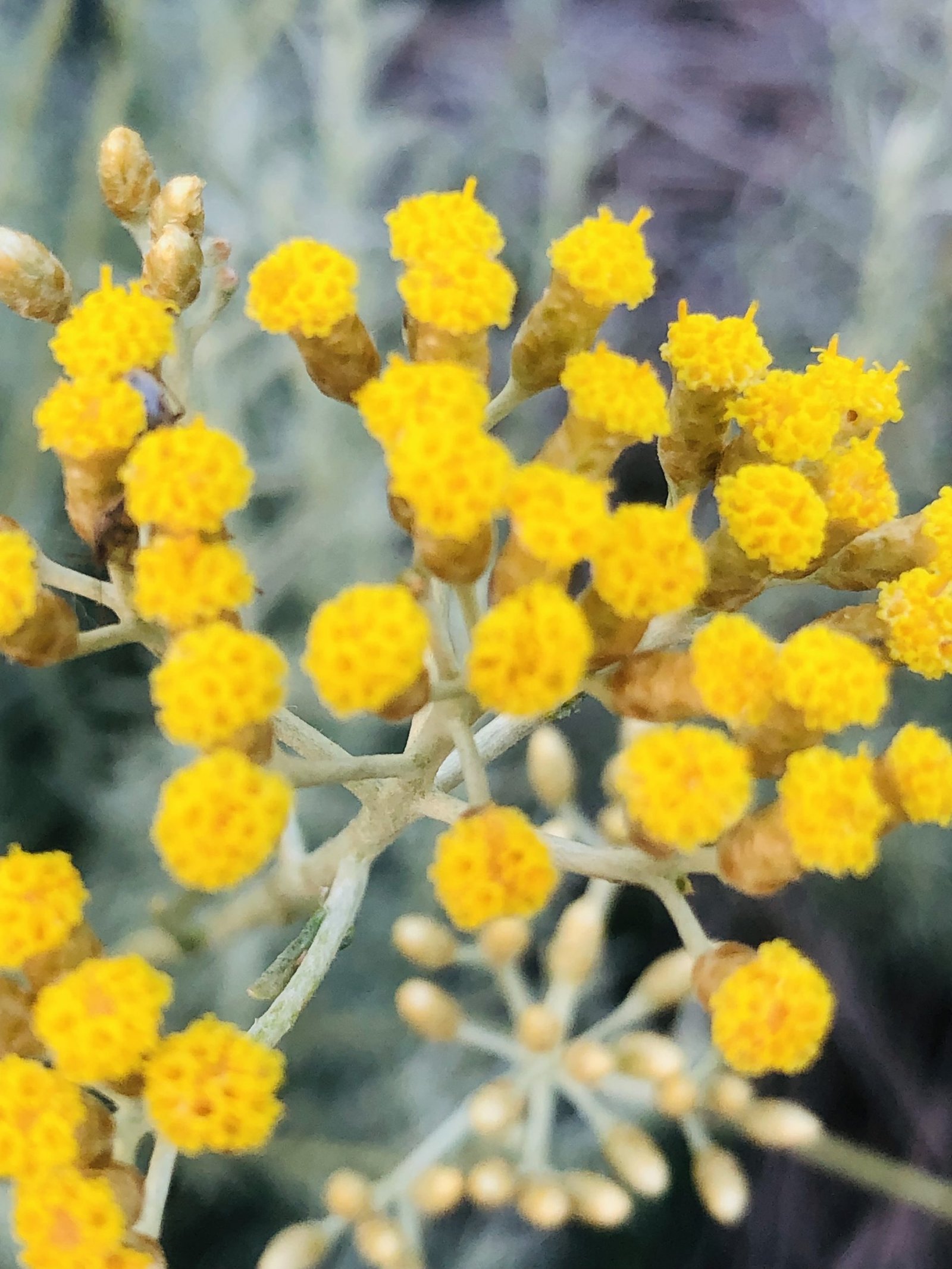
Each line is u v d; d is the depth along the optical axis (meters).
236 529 0.12
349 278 0.07
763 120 0.18
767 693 0.07
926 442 0.13
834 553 0.07
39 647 0.07
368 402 0.06
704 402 0.07
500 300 0.07
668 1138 0.13
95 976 0.06
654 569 0.07
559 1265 0.12
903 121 0.13
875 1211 0.13
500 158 0.16
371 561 0.13
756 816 0.07
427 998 0.09
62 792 0.13
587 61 0.18
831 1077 0.14
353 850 0.07
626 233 0.07
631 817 0.07
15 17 0.14
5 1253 0.09
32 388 0.12
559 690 0.06
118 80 0.11
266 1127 0.06
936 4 0.14
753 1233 0.13
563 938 0.09
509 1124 0.08
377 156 0.13
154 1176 0.07
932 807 0.07
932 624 0.07
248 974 0.11
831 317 0.15
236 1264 0.12
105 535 0.07
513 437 0.15
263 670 0.06
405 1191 0.08
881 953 0.14
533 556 0.06
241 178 0.12
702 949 0.07
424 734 0.07
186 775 0.06
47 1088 0.06
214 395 0.12
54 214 0.13
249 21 0.12
